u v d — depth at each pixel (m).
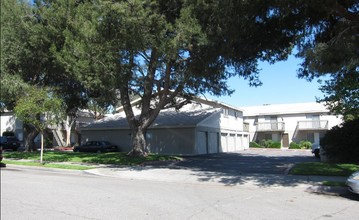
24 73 25.78
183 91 26.22
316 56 16.47
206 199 10.20
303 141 50.31
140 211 8.42
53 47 20.19
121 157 25.17
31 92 21.44
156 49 17.36
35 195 10.55
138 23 15.93
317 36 16.48
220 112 40.16
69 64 18.97
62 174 17.38
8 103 27.05
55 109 21.28
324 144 21.44
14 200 9.73
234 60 17.75
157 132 35.03
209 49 16.75
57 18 20.89
